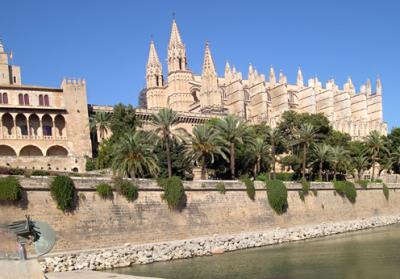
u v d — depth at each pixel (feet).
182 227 188.14
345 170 335.88
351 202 271.90
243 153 274.98
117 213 169.78
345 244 179.42
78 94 321.93
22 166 268.41
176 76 498.69
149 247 163.53
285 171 367.25
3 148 298.56
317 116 352.90
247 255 157.28
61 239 153.89
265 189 225.35
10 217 144.05
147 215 178.09
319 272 122.21
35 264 89.51
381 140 353.10
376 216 284.82
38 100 312.29
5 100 303.27
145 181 180.65
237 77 487.20
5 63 384.06
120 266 139.13
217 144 245.04
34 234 89.86
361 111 541.34
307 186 245.86
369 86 577.84
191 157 239.71
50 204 153.58
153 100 526.16
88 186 164.25
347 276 116.06
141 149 207.62
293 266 132.67
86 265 134.51
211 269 130.93
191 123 400.67
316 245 179.63
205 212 197.88
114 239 167.02
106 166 269.03
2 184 143.64
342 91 547.08
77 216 159.43
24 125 308.60
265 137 303.89
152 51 535.19
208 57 465.88
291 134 342.44
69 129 315.78
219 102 453.58
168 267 135.85
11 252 88.63
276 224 225.76
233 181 212.64
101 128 302.45
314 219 246.88
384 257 144.05
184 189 191.83
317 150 298.56
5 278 86.12
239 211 211.00
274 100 498.28
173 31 509.35
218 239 185.78
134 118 302.04
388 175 392.27
